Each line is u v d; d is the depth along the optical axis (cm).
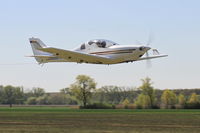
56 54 9900
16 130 7056
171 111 15850
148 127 7750
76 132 6750
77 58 9994
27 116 11331
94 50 9881
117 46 9712
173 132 6838
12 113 13438
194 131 7006
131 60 9788
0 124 8381
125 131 6950
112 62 9788
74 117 10869
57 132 6731
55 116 11438
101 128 7494
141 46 9681
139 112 14812
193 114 12938
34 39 11425
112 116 11550
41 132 6719
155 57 10081
